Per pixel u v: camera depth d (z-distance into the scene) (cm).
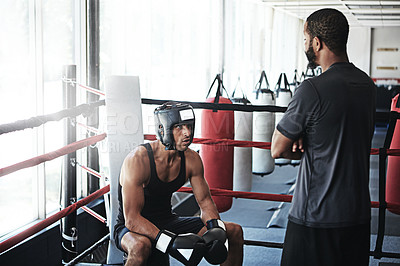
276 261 291
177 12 448
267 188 555
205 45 505
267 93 504
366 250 172
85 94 340
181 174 209
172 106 198
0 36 263
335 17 169
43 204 296
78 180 345
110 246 270
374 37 1119
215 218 207
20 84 279
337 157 165
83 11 338
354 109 166
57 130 320
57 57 319
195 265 186
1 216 269
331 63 172
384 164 256
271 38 660
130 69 379
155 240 191
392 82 1117
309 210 168
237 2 573
